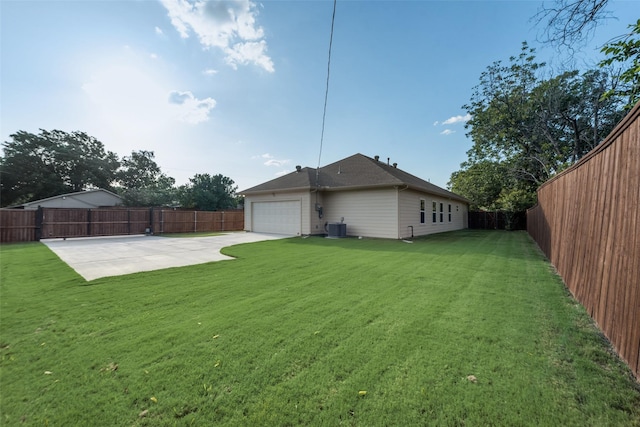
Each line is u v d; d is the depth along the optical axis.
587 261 3.56
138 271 5.83
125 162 38.19
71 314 3.42
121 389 1.98
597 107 12.66
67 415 1.73
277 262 6.77
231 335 2.82
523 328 2.96
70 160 30.66
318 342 2.65
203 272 5.72
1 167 27.44
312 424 1.64
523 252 8.23
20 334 2.87
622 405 1.81
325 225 14.31
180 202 31.03
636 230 2.26
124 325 3.09
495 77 16.59
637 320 2.14
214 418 1.70
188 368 2.23
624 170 2.58
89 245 10.62
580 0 4.08
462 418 1.68
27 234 12.43
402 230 12.23
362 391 1.93
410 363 2.27
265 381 2.06
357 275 5.38
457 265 6.30
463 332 2.85
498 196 22.05
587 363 2.30
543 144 16.56
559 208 5.55
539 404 1.80
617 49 4.41
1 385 2.03
